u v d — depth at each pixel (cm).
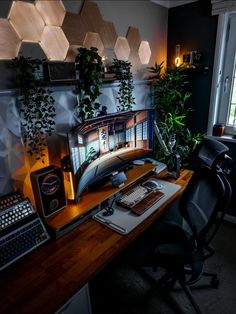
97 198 156
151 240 155
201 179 143
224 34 218
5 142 127
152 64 241
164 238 157
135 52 214
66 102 157
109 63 188
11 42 123
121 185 173
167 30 252
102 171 169
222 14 209
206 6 218
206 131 253
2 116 123
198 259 136
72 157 139
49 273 108
